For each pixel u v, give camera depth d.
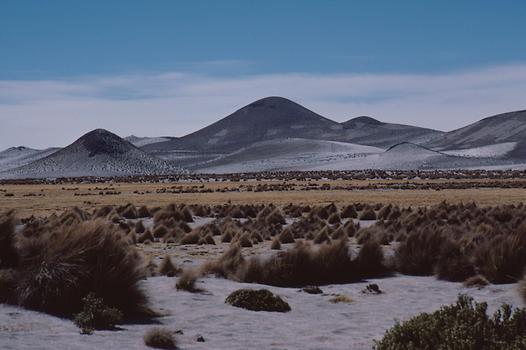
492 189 87.56
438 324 7.74
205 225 32.97
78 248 11.77
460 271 17.44
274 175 194.38
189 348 9.27
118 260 11.95
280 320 11.82
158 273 17.02
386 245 25.44
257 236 28.28
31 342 8.85
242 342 9.84
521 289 13.63
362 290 15.47
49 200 67.69
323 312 12.82
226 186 114.75
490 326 7.59
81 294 11.30
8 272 11.57
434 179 142.75
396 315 12.53
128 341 9.42
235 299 13.05
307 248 17.72
